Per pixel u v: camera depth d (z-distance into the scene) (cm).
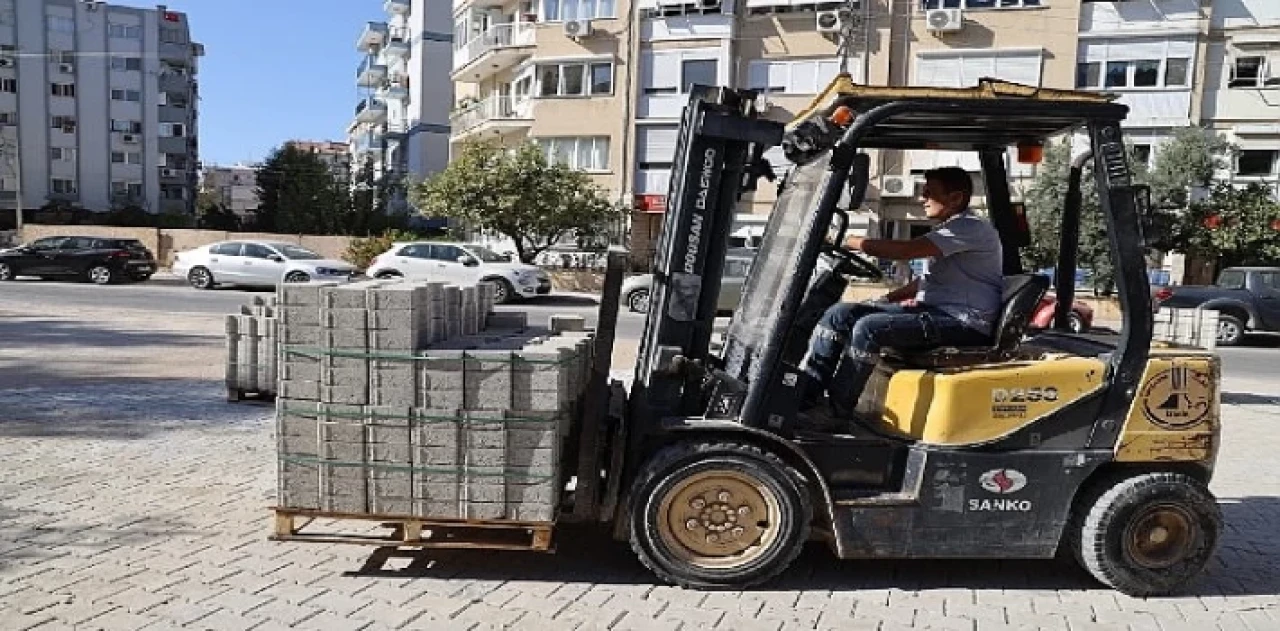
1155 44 2983
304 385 474
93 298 2191
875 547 477
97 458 709
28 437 770
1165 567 485
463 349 480
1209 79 2980
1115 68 3036
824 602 471
